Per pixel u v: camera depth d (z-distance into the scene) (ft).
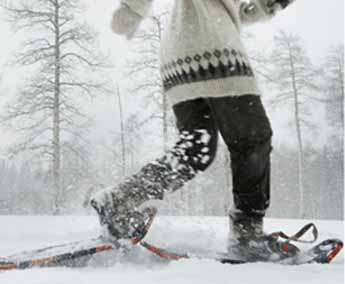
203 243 5.44
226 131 5.16
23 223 10.16
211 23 5.25
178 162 5.24
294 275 3.43
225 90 5.09
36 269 3.69
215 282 3.10
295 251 5.07
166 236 5.46
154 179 5.04
